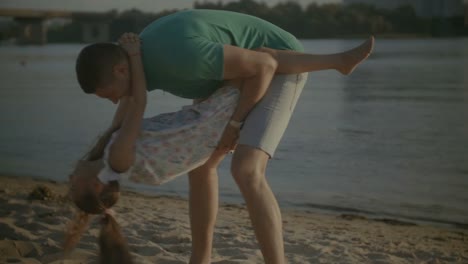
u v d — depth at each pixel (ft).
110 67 9.78
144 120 10.59
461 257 17.80
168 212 20.65
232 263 13.60
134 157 9.98
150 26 10.46
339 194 29.35
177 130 10.19
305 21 345.51
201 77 10.00
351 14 374.02
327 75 137.49
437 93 87.86
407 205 27.45
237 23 10.57
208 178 11.64
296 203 27.45
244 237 16.56
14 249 13.29
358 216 25.04
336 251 16.26
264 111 10.46
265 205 10.26
